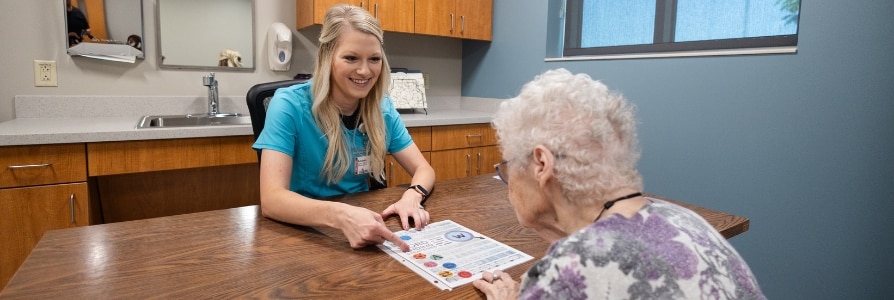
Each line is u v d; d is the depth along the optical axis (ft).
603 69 8.99
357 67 4.57
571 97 2.10
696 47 7.93
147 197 7.55
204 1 8.70
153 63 8.45
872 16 5.81
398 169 9.36
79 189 6.29
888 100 5.73
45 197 6.10
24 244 6.07
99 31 7.88
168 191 7.70
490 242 3.46
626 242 1.80
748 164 7.14
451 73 12.06
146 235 3.39
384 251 3.24
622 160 2.11
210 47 8.86
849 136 6.11
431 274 2.90
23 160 5.93
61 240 3.23
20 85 7.54
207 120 8.56
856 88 5.99
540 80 2.28
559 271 1.78
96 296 2.47
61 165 6.14
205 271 2.82
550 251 1.93
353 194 4.67
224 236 3.43
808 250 6.65
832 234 6.39
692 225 1.99
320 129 4.75
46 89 7.72
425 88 11.62
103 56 7.97
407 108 10.14
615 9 9.20
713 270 1.81
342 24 4.55
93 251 3.06
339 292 2.63
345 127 4.95
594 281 1.74
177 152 6.87
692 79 7.67
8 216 5.93
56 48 7.71
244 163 7.52
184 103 8.75
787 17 6.84
